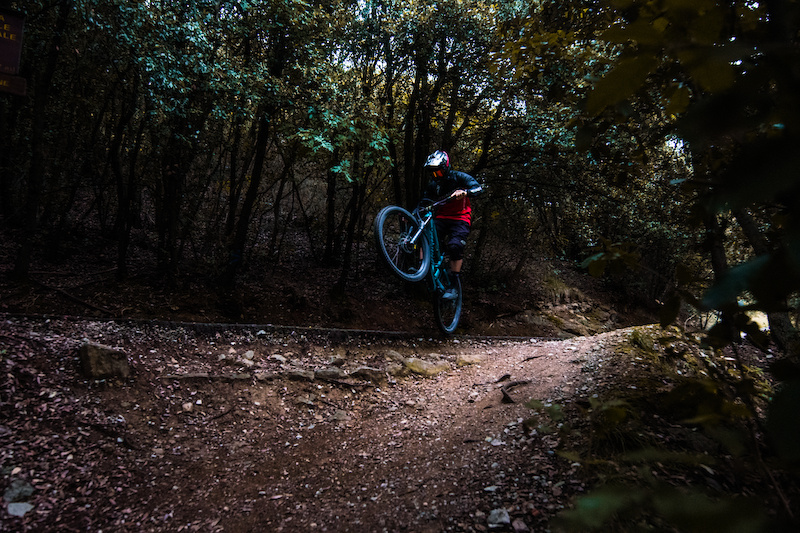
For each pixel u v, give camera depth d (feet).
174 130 17.02
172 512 9.12
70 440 10.28
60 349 12.80
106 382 12.31
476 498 8.46
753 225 6.53
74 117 19.44
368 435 12.66
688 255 25.17
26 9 14.51
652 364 11.91
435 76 23.93
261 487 10.21
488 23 20.79
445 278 19.71
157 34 14.39
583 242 30.17
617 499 1.68
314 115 18.02
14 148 19.49
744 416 2.90
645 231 27.76
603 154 6.50
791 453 1.03
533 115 22.62
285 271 24.00
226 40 17.70
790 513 2.55
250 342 16.87
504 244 31.09
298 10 17.40
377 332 19.84
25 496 8.63
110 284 17.97
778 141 1.13
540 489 8.20
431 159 17.49
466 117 24.71
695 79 1.38
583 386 11.64
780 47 1.28
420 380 16.75
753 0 1.98
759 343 2.98
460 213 18.16
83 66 17.02
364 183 22.16
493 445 10.27
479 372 16.46
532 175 25.89
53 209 19.49
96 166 20.47
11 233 19.51
